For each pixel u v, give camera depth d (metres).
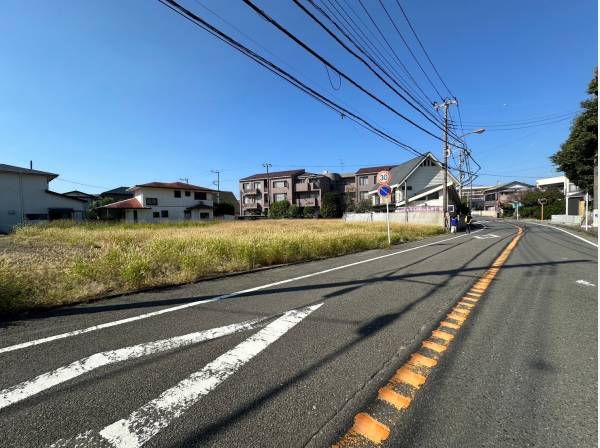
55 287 4.93
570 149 18.91
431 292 5.08
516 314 3.97
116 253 6.57
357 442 1.81
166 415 2.05
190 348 3.03
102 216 38.34
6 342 3.16
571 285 5.45
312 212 51.50
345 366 2.69
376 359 2.81
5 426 1.94
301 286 5.58
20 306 4.11
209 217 46.62
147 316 3.95
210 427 1.94
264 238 9.83
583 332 3.37
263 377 2.51
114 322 3.73
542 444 1.79
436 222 26.06
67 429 1.91
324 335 3.34
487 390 2.32
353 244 11.28
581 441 1.81
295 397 2.25
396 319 3.82
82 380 2.46
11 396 2.25
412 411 2.09
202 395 2.27
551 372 2.56
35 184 29.61
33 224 22.09
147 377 2.51
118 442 1.80
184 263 6.52
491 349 2.99
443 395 2.26
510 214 54.75
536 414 2.05
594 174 19.05
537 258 8.52
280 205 51.16
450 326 3.58
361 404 2.16
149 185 39.66
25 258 7.36
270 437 1.85
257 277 6.43
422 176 36.50
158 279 5.77
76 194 47.16
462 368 2.64
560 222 33.25
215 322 3.73
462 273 6.59
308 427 1.94
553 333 3.35
